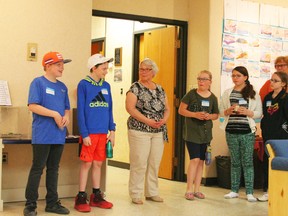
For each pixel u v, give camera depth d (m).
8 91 4.40
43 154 3.82
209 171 5.83
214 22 5.88
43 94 3.82
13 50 4.46
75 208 4.19
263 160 5.19
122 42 7.49
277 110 4.64
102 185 4.74
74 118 4.68
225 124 4.98
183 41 6.15
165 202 4.67
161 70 6.41
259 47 6.26
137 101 4.44
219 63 5.91
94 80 4.23
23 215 3.89
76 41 4.79
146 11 5.85
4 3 4.41
